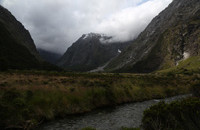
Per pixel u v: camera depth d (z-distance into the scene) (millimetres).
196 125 9539
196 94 22750
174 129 9102
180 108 10086
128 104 23547
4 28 169500
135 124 14414
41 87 19875
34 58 169000
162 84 38844
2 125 11820
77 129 13234
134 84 32125
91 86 24453
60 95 18375
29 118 13625
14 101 14094
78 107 18188
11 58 112438
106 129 13172
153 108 11000
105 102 21531
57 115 16219
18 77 36844
